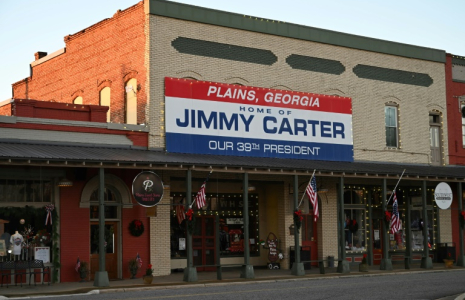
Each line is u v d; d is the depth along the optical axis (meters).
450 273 27.64
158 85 26.20
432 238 34.47
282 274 26.36
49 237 23.28
